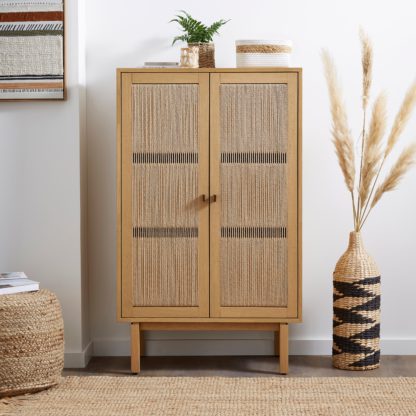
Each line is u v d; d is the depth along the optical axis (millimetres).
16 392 4824
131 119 5105
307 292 5570
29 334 4820
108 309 5570
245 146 5098
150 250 5129
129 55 5520
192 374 5195
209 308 5137
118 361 5453
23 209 5387
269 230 5117
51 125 5367
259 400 4785
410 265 5559
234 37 5508
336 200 5547
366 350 5230
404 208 5543
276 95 5086
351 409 4676
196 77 5090
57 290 5391
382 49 5504
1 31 5336
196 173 5105
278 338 5508
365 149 5312
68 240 5383
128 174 5113
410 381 5035
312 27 5508
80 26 5398
